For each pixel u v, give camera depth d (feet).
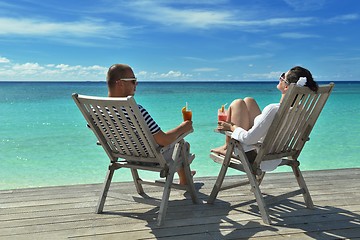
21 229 9.71
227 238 9.15
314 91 9.72
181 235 9.32
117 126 9.86
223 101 100.73
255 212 10.96
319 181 14.38
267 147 10.18
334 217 10.57
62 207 11.38
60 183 18.98
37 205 11.56
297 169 11.41
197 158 24.66
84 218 10.48
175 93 142.51
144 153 10.18
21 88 201.98
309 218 10.49
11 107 72.02
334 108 69.31
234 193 12.80
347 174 15.48
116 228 9.77
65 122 45.65
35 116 53.57
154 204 10.27
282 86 10.53
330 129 39.63
